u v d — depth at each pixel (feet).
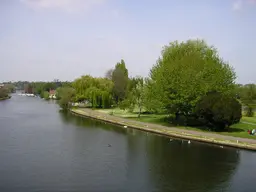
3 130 225.35
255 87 479.41
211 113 196.13
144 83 288.30
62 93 454.81
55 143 179.11
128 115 322.14
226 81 239.91
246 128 215.92
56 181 112.78
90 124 267.39
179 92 222.69
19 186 107.65
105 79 479.82
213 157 146.10
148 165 133.49
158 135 207.41
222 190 105.29
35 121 284.82
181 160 141.28
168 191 103.76
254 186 109.19
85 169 127.44
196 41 279.08
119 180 114.11
